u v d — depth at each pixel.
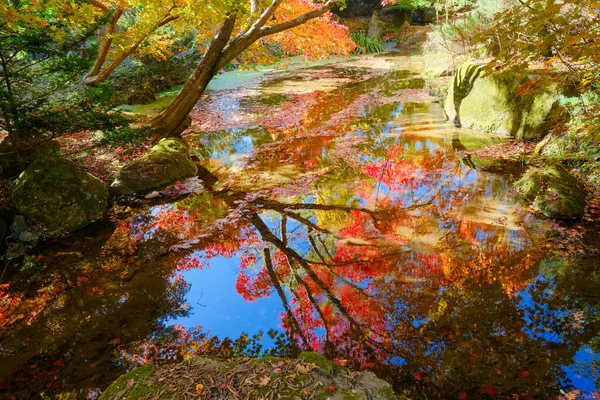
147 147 6.80
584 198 4.26
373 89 11.20
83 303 3.36
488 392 2.29
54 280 3.67
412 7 20.89
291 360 2.21
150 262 3.92
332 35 10.58
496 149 6.05
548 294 3.06
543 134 5.91
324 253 3.91
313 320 3.07
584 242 3.67
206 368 2.19
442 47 11.38
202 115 9.42
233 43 7.32
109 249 4.17
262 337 2.94
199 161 6.60
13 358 2.81
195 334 2.99
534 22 2.47
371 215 4.53
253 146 7.16
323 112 9.13
